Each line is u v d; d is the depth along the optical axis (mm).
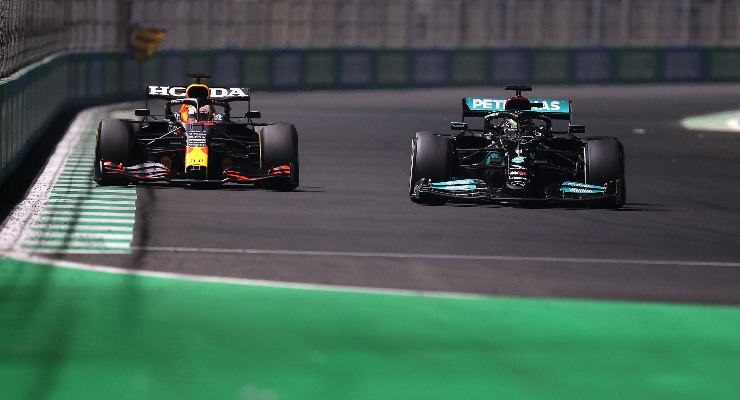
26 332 29125
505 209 54844
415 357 27375
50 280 35438
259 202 54875
